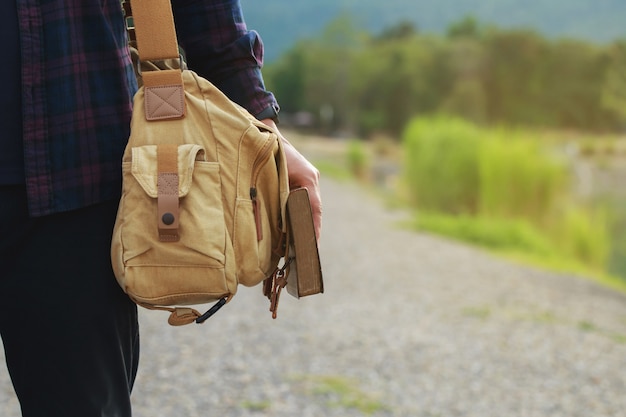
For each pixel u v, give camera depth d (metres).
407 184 15.46
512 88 46.69
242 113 1.19
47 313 1.15
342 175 22.84
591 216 12.74
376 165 29.27
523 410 3.95
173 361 4.26
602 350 5.26
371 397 3.92
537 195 12.67
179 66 1.24
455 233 11.51
